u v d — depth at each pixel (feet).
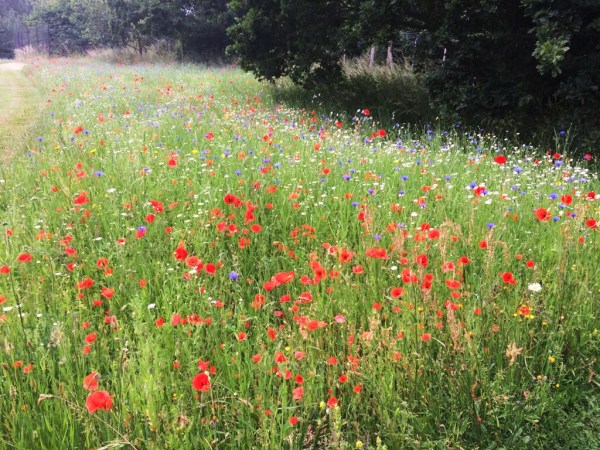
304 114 33.78
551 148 25.79
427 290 8.32
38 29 177.17
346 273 10.35
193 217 13.66
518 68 29.35
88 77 67.72
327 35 39.37
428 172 18.35
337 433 6.82
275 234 13.51
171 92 46.52
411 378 7.84
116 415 6.72
